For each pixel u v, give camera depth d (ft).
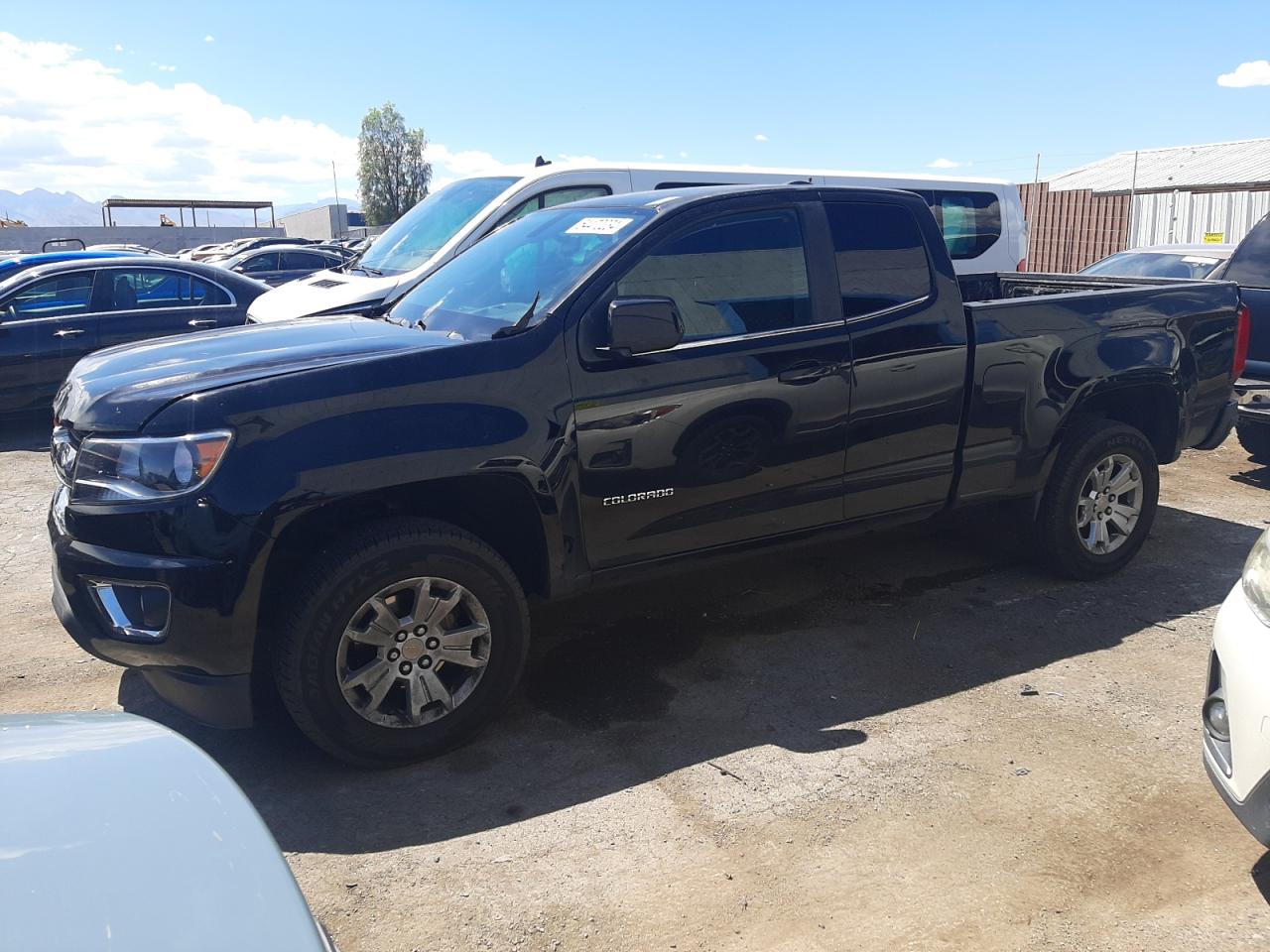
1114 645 14.57
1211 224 71.10
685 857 9.84
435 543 11.14
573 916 9.01
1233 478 24.13
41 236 153.07
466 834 10.26
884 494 14.53
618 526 12.53
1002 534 19.27
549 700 13.08
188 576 10.34
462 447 11.23
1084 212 75.51
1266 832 8.28
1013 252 32.73
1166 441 17.61
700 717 12.61
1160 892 9.29
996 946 8.60
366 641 11.02
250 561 10.42
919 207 14.79
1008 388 15.17
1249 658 8.63
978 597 16.30
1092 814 10.48
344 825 10.42
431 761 11.68
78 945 4.16
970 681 13.48
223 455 10.39
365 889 9.40
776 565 17.81
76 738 5.91
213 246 110.22
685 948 8.61
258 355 11.79
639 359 12.39
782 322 13.44
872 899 9.20
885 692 13.20
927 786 11.00
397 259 26.61
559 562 12.23
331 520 11.63
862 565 17.76
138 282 32.32
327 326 13.87
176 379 11.10
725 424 12.91
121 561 10.55
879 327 13.99
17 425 33.24
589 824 10.39
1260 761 8.33
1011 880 9.46
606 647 14.64
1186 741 11.93
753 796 10.85
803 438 13.52
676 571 13.35
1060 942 8.64
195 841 4.92
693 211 13.20
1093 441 16.06
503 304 13.07
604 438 12.16
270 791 11.04
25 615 16.25
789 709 12.78
